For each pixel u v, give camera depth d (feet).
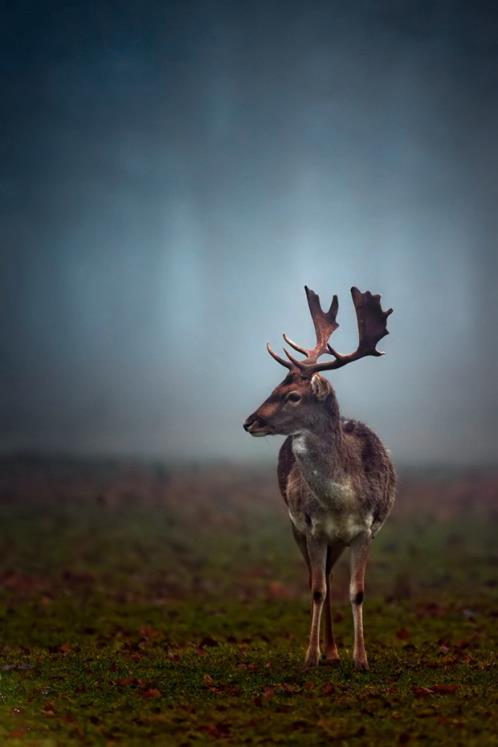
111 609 164.25
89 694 102.12
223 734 88.94
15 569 199.31
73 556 216.13
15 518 262.47
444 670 110.42
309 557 114.73
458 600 171.83
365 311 112.98
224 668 113.60
